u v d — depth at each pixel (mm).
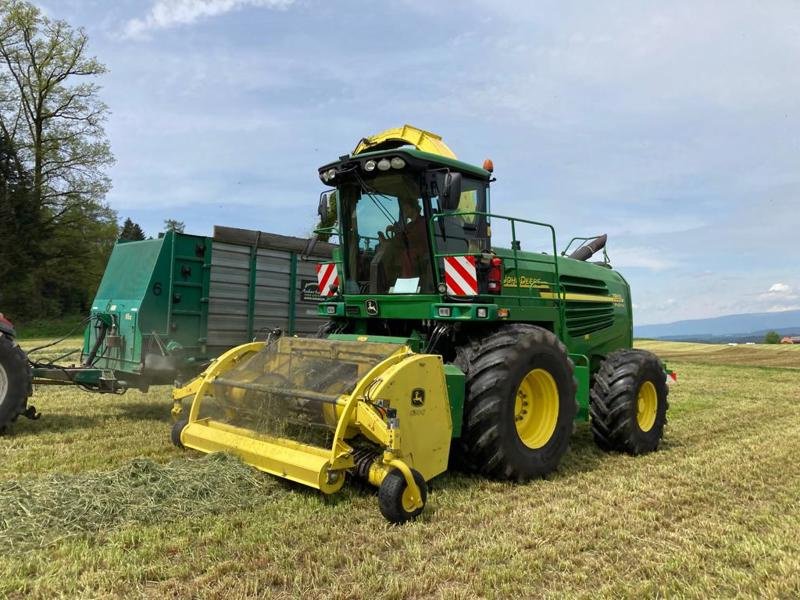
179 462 4359
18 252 31297
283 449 4129
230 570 3008
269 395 4434
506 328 5086
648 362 6285
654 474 5121
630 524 3812
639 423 6164
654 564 3201
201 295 7574
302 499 3982
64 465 4820
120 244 7938
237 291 8070
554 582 3010
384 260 5617
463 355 4895
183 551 3197
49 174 32469
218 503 3824
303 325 9039
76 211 33719
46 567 2961
